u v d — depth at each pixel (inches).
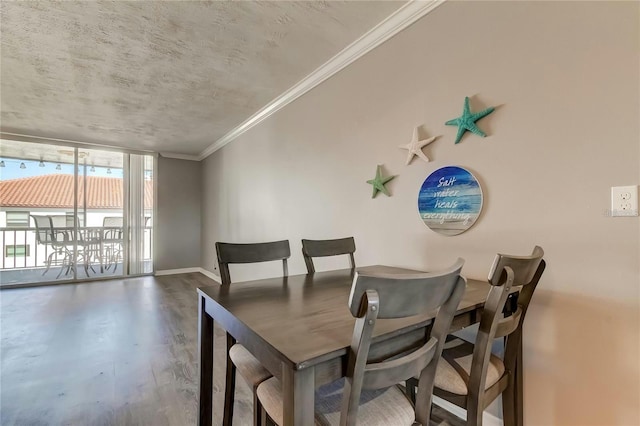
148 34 81.9
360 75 89.0
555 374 51.5
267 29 80.4
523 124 55.3
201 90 118.5
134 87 115.0
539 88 53.3
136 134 178.7
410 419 37.3
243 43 86.8
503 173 58.0
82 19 75.1
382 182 81.7
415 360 33.2
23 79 107.4
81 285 188.9
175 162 231.1
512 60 56.8
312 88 108.8
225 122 157.2
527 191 54.8
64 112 141.0
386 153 81.2
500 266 37.8
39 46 86.8
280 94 122.4
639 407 43.7
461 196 64.3
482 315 40.1
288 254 69.9
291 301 47.8
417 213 73.4
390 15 75.6
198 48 89.1
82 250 204.8
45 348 97.4
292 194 121.5
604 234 46.5
